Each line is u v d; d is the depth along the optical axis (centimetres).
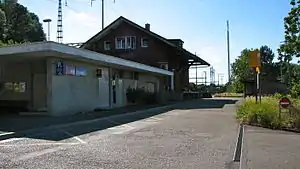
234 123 1839
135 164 859
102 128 1596
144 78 3788
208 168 828
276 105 1819
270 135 1416
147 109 2755
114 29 4772
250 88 4247
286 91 4072
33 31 7000
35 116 2042
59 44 1877
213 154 998
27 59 2198
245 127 1673
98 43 4841
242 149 1084
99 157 938
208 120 1992
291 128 1617
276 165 862
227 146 1136
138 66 3081
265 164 873
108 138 1291
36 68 2289
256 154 1006
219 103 3791
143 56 4712
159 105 3328
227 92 7350
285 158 948
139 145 1139
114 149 1062
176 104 3575
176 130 1541
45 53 1922
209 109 2891
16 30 6469
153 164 861
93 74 2595
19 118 1912
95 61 2394
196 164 867
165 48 4666
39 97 2277
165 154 991
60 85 2161
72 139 1259
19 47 1862
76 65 2348
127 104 3300
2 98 2350
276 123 1648
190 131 1509
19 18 6869
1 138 1252
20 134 1355
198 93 5488
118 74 3116
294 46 2947
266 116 1698
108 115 2173
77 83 2356
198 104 3606
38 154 972
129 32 4747
